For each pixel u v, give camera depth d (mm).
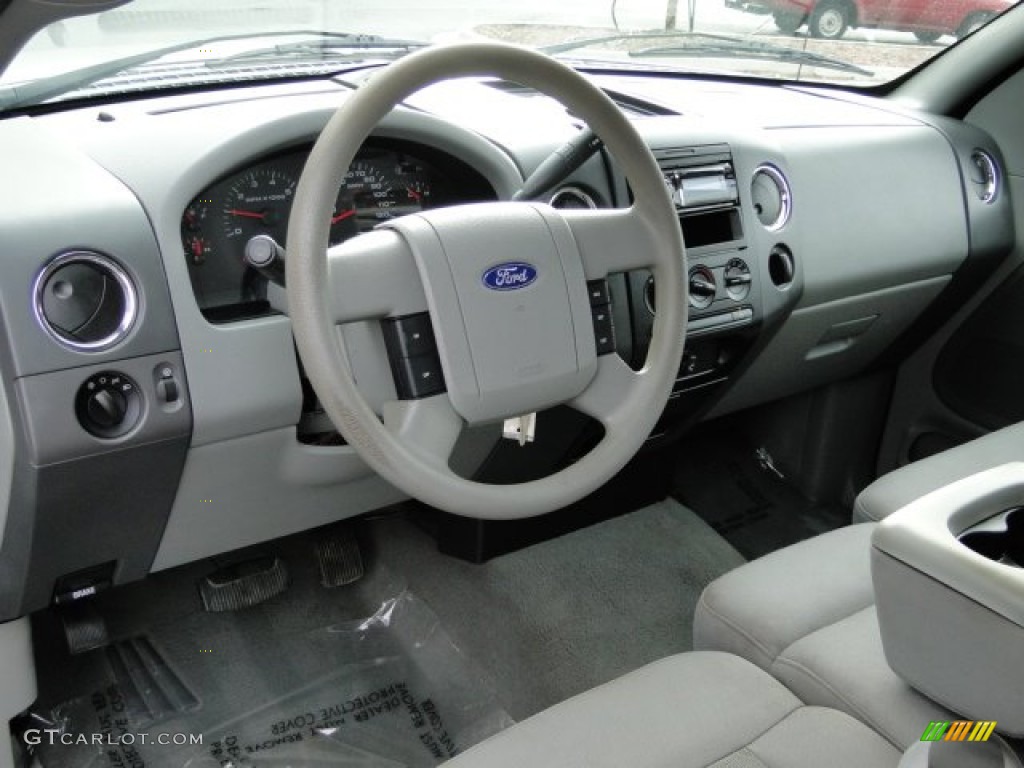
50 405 1086
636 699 960
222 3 1406
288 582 1830
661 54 2010
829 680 975
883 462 2266
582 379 1104
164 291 1145
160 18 1375
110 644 1676
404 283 1000
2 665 1311
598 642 1755
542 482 1095
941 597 839
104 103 1394
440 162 1427
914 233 1870
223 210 1265
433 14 1638
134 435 1148
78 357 1095
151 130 1226
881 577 896
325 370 942
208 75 1489
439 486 1022
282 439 1294
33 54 1263
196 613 1758
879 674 966
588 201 1471
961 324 2045
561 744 900
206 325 1177
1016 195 2018
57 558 1236
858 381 2135
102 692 1584
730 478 2227
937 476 1348
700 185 1564
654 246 1151
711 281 1589
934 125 1973
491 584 1869
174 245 1156
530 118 1535
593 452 1141
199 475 1265
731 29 1952
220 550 1428
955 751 815
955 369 2064
